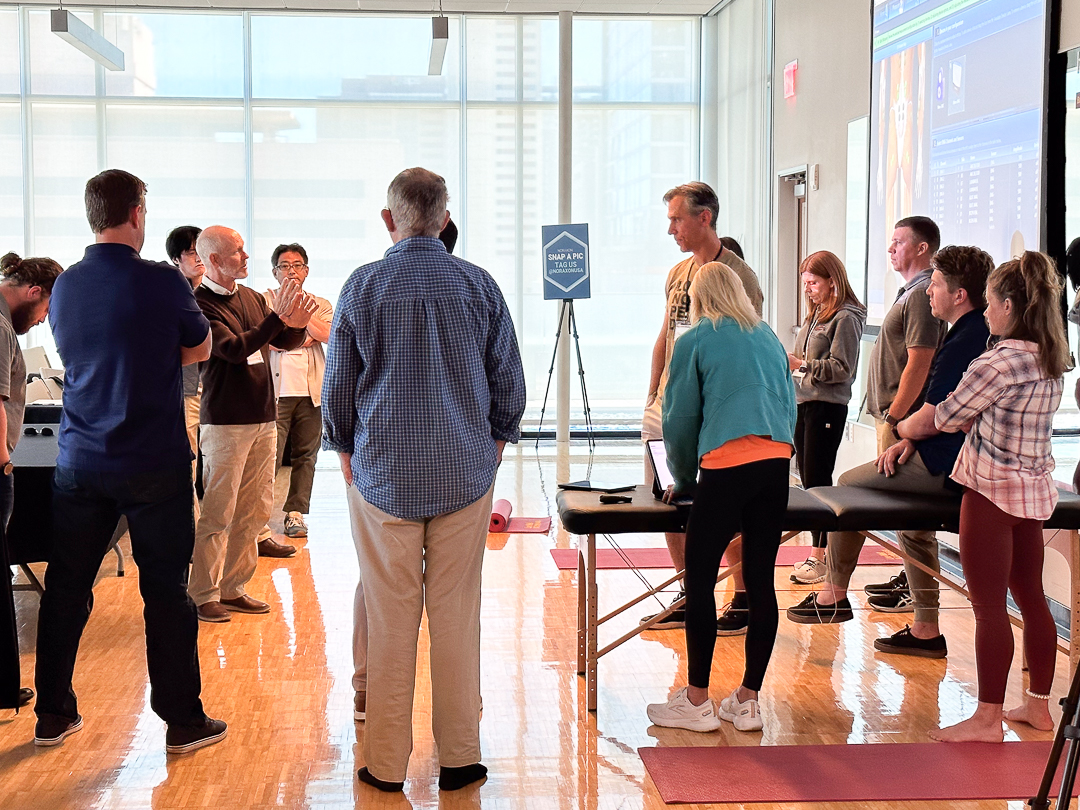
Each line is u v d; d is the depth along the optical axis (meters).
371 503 2.96
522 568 5.54
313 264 10.48
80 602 3.37
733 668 4.12
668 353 4.52
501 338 3.05
